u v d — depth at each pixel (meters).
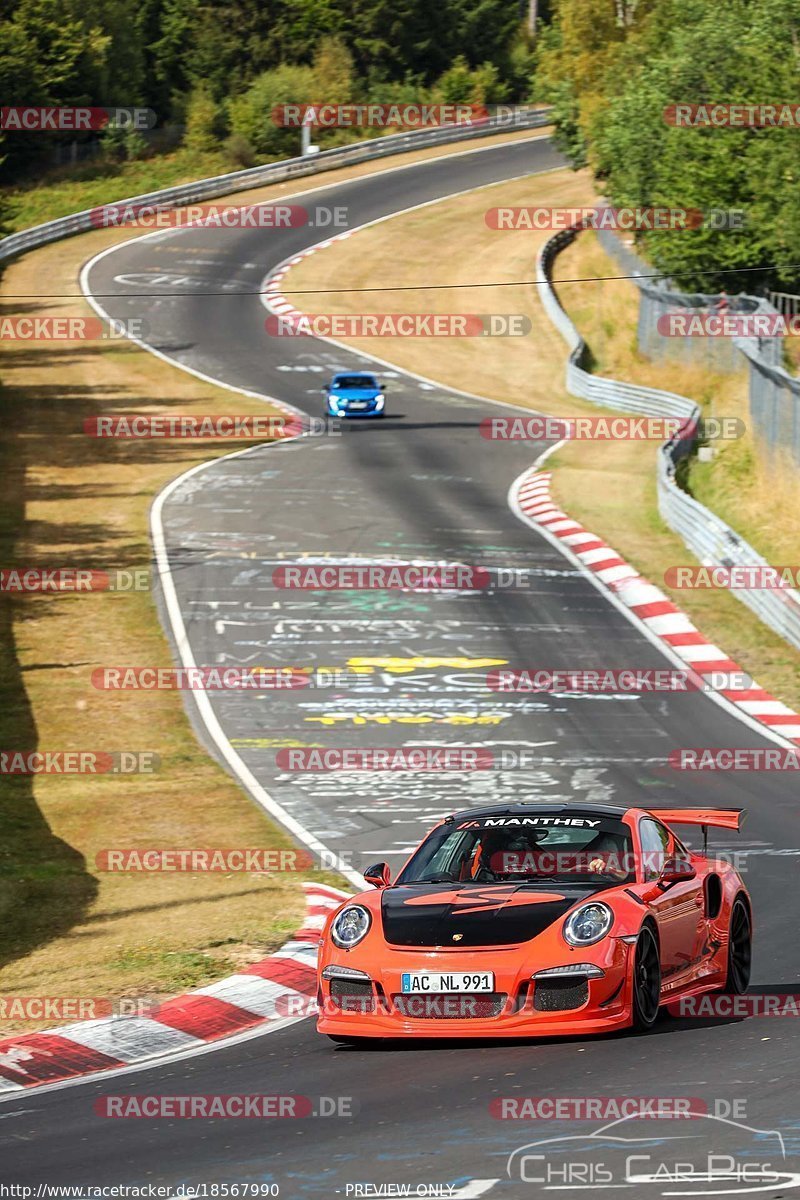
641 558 114.19
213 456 151.75
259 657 91.50
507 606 101.81
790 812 63.12
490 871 35.47
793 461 123.12
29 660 91.69
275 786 69.56
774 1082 27.62
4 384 188.12
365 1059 32.12
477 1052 31.77
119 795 68.25
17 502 133.62
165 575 109.94
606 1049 31.16
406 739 76.69
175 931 46.81
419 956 32.03
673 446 133.62
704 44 182.62
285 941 45.25
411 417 173.62
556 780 69.56
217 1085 30.64
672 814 40.34
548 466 147.62
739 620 99.50
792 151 162.88
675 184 173.62
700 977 36.25
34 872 56.25
